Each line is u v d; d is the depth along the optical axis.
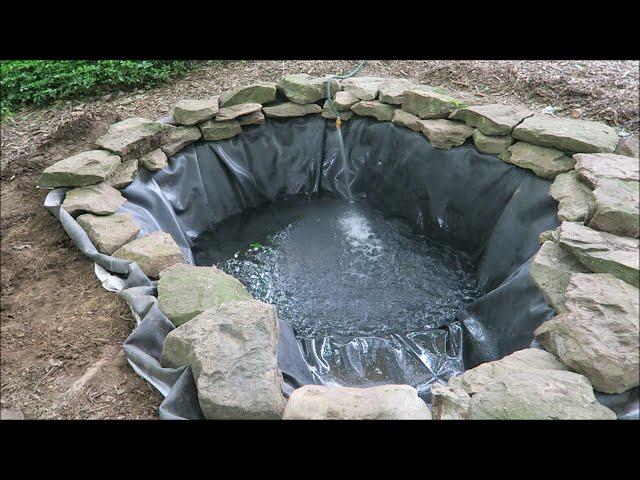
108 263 3.61
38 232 4.05
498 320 3.93
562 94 5.27
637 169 3.81
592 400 2.51
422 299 4.61
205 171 5.31
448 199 5.03
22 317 3.35
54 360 3.06
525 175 4.44
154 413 2.76
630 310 2.82
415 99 5.12
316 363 3.86
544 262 3.39
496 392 2.59
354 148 5.65
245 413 2.55
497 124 4.55
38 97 5.71
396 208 5.50
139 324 3.08
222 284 3.41
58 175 4.20
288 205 5.75
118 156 4.44
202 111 5.11
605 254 3.16
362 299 4.62
